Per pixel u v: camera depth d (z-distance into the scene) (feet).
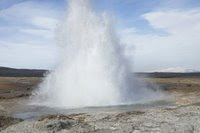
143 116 87.25
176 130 68.64
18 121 88.38
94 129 72.13
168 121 78.48
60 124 74.84
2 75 477.77
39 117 96.48
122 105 125.08
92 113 98.99
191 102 125.59
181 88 195.52
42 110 116.88
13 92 181.27
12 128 75.15
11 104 134.00
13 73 556.51
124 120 82.12
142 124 75.82
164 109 101.76
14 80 303.68
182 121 77.87
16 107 125.18
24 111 114.93
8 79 321.11
